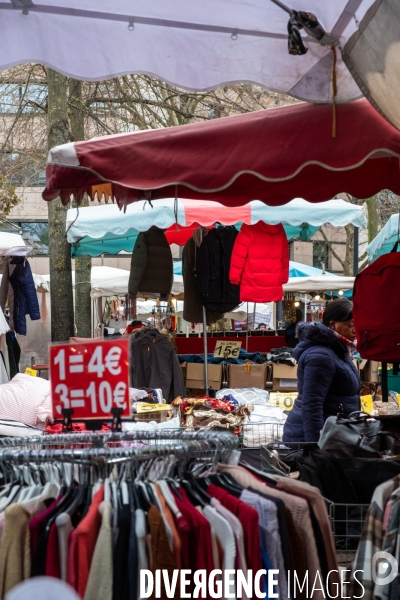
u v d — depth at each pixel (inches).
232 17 108.7
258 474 93.2
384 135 116.2
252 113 124.6
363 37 100.7
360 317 158.9
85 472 89.0
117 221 250.7
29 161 562.9
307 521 80.6
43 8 107.6
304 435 158.9
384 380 169.2
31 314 330.6
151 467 92.5
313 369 156.6
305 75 118.3
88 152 121.6
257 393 251.1
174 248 781.3
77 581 72.4
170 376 281.7
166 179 118.5
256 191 174.9
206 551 74.4
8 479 91.5
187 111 502.9
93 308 659.4
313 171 170.2
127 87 452.4
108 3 105.8
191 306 287.1
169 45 115.3
